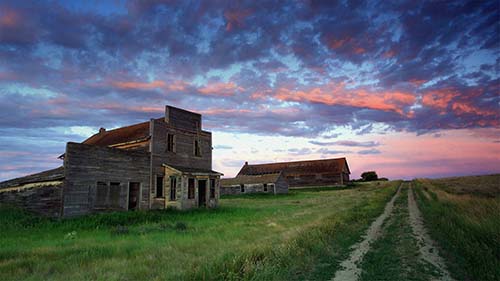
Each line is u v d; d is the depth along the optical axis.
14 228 14.98
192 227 15.49
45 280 7.00
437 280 6.93
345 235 12.13
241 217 20.09
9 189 19.91
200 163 29.61
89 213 19.52
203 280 6.75
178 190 24.59
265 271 7.02
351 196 41.81
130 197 23.16
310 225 13.98
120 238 12.45
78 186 19.08
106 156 21.03
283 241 10.53
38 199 18.72
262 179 57.28
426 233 12.55
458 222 12.55
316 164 72.06
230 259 8.02
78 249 9.99
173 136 27.02
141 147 25.48
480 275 6.75
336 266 8.12
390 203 28.42
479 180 65.50
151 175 24.28
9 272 7.55
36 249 10.02
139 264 8.14
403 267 7.94
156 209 23.88
